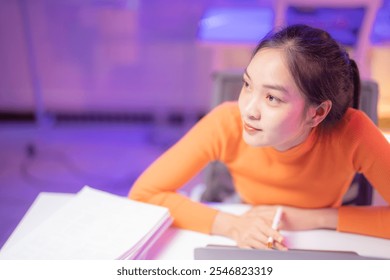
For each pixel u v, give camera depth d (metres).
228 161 0.94
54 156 2.57
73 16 2.82
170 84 3.04
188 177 0.92
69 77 2.99
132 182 2.31
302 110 0.68
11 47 2.85
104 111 3.07
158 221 0.79
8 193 2.19
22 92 2.96
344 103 0.76
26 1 2.67
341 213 0.87
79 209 0.83
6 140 2.75
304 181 0.91
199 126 0.92
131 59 2.97
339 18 2.16
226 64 2.96
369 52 2.37
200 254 0.70
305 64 0.65
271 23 2.35
